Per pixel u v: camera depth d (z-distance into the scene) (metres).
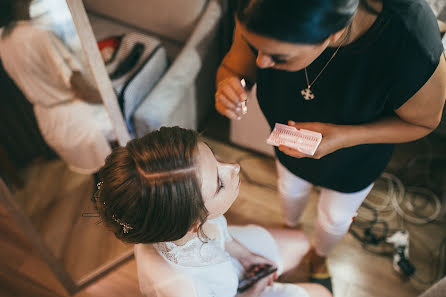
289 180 1.43
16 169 1.44
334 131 0.94
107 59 1.73
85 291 1.74
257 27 0.60
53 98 1.32
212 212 0.81
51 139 1.42
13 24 1.10
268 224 1.89
